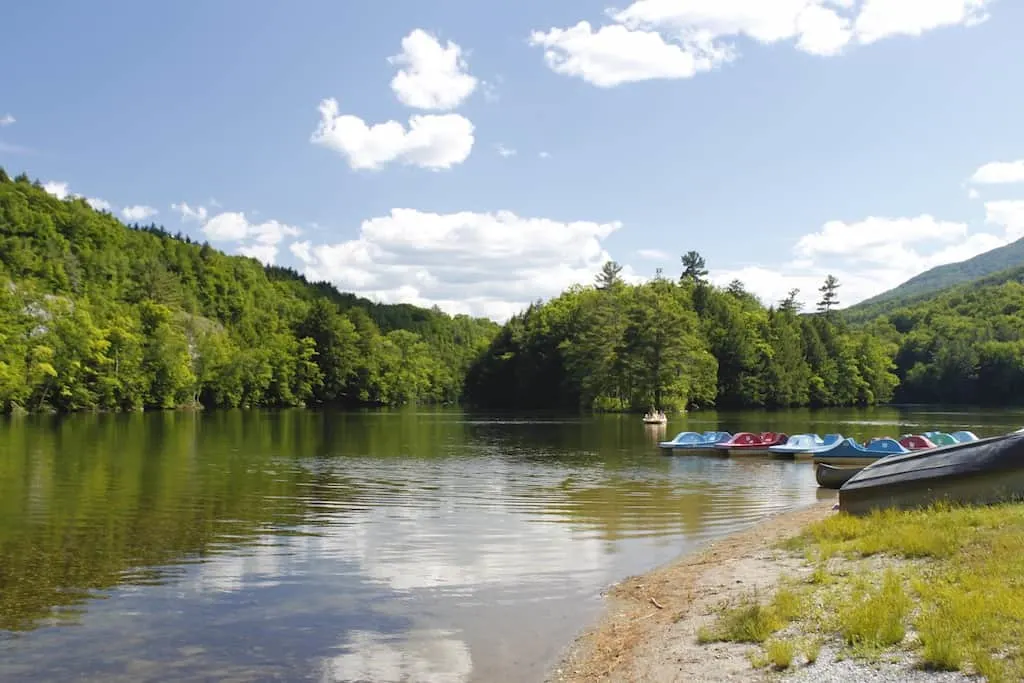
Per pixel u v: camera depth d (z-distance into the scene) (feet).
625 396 349.61
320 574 52.11
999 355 476.54
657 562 56.44
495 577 51.78
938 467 60.54
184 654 36.76
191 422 249.96
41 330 281.13
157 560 55.77
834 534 55.93
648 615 42.50
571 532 67.82
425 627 41.11
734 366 416.87
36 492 88.28
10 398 260.01
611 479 105.81
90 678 33.73
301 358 431.43
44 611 43.24
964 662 28.48
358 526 69.82
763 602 41.14
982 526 49.24
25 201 447.01
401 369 496.64
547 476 109.19
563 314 429.79
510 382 445.78
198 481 99.81
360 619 42.34
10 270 364.58
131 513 75.46
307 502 83.35
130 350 316.19
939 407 461.37
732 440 148.87
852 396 465.88
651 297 344.49
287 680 33.71
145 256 487.20
